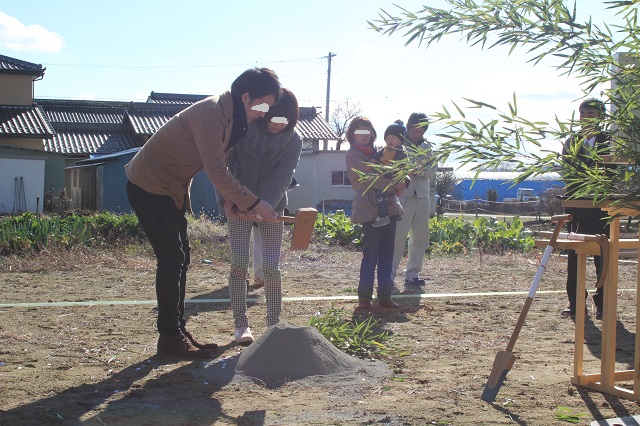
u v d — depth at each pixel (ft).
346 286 28.76
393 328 19.67
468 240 46.91
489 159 9.02
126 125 122.11
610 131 9.18
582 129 9.11
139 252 38.27
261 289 27.09
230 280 17.38
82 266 33.17
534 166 9.04
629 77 8.80
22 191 80.33
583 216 20.93
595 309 23.21
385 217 22.24
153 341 17.57
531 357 16.40
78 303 23.25
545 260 13.14
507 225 49.39
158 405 12.53
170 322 15.89
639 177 8.93
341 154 106.01
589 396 13.35
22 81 101.65
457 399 12.98
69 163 108.06
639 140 8.92
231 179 14.90
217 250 40.16
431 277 32.04
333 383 14.01
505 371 12.85
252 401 12.84
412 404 12.69
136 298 24.73
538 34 8.95
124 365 15.25
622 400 13.10
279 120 16.55
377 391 13.48
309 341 15.03
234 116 14.99
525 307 12.94
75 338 17.83
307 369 14.49
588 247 13.73
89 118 128.57
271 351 14.74
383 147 21.77
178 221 16.43
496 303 24.41
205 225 46.47
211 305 23.52
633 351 17.70
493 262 38.47
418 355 16.44
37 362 15.43
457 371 14.99
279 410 12.32
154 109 121.90
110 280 29.45
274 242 17.62
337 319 18.52
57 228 38.42
